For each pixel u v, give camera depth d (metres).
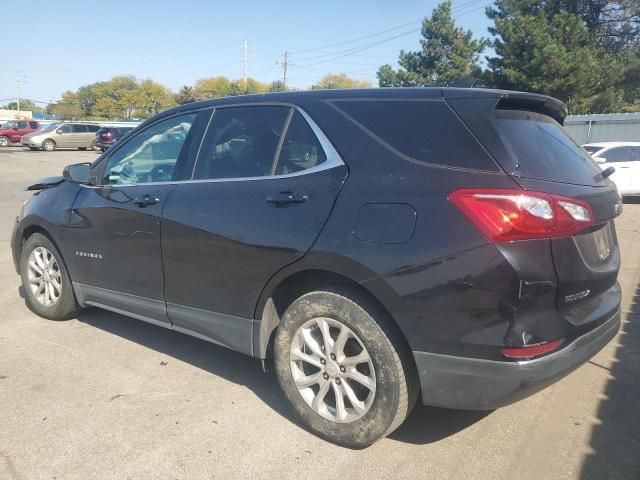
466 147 2.71
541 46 29.45
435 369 2.63
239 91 72.12
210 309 3.48
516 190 2.52
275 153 3.30
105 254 4.14
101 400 3.49
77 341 4.46
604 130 24.19
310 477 2.74
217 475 2.75
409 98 2.97
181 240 3.54
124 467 2.81
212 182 3.52
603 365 4.07
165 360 4.12
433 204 2.63
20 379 3.77
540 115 3.16
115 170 4.24
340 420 2.96
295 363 3.14
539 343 2.51
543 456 2.92
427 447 3.00
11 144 38.62
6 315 5.08
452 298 2.54
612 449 2.98
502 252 2.46
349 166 2.96
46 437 3.07
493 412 3.38
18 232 5.05
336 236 2.83
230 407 3.42
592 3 34.78
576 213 2.63
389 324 2.76
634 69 33.75
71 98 114.44
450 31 39.84
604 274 2.90
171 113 4.01
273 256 3.06
